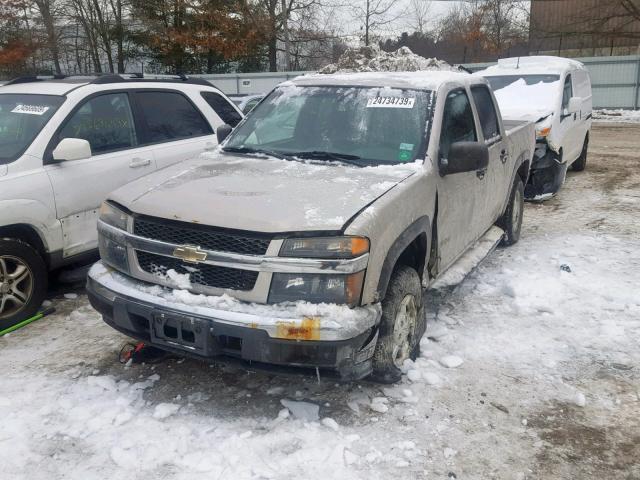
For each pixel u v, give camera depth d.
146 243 3.50
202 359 3.37
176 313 3.31
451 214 4.52
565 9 36.41
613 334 4.62
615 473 3.11
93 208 5.30
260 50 33.66
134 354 4.19
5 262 4.69
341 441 3.28
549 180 9.20
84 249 5.27
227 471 3.03
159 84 6.32
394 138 4.32
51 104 5.32
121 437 3.30
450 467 3.12
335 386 3.84
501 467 3.14
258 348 3.18
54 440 3.28
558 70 10.13
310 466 3.07
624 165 12.66
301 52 34.69
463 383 3.92
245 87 27.83
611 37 32.25
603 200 9.35
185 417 3.50
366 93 4.68
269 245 3.21
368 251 3.28
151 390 3.79
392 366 3.74
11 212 4.62
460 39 39.12
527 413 3.61
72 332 4.68
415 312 4.00
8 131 5.17
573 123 10.09
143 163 5.74
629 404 3.73
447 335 4.56
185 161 4.51
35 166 4.90
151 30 31.62
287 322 3.13
